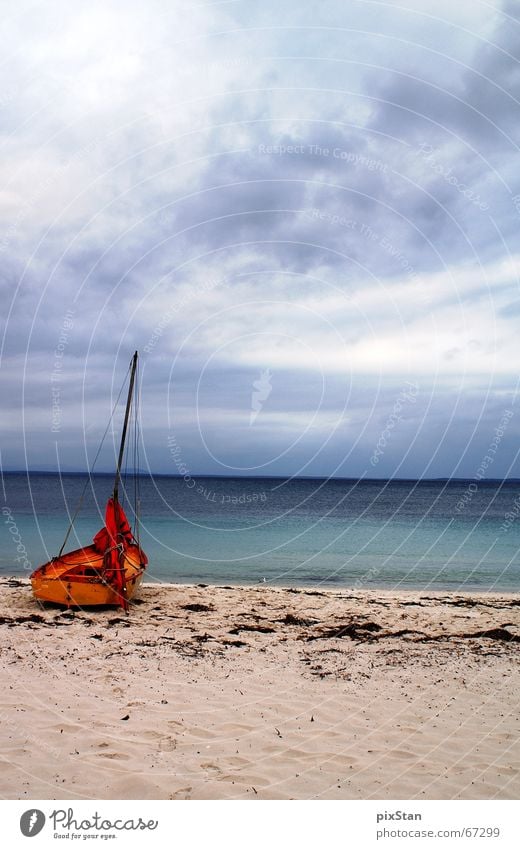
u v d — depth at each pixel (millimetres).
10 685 6867
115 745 5520
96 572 11328
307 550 23531
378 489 116188
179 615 11055
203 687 7133
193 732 5871
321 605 12711
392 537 28047
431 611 12266
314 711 6492
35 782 4863
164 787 4859
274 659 8375
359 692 7109
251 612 11672
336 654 8711
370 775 5148
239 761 5324
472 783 5059
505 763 5398
